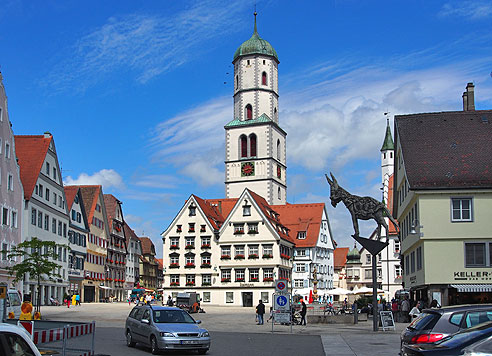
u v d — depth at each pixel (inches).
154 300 3996.1
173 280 3710.6
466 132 1894.7
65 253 3142.2
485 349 433.7
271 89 4864.7
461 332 467.8
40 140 2812.5
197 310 2615.7
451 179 1724.9
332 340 1172.5
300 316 1953.7
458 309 628.7
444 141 1871.3
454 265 1674.5
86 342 586.9
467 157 1801.2
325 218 4404.5
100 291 3969.0
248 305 3563.0
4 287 1096.8
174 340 900.0
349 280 5167.3
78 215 3486.7
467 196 1697.8
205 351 941.2
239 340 1195.3
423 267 1699.1
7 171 2364.7
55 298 3016.7
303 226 4138.8
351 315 1747.0
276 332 1434.5
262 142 4697.3
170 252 3735.2
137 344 1051.3
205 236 3695.9
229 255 3636.8
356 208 1652.3
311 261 4042.8
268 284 3545.8
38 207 2687.0
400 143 1977.1
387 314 1419.8
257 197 3912.4
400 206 2160.4
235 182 4714.6
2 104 2340.1
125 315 2129.7
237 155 4741.6
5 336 347.9
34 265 1771.7
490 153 1806.1
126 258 4694.9
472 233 1679.4
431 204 1704.0
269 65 4881.9
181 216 3757.4
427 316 641.0
